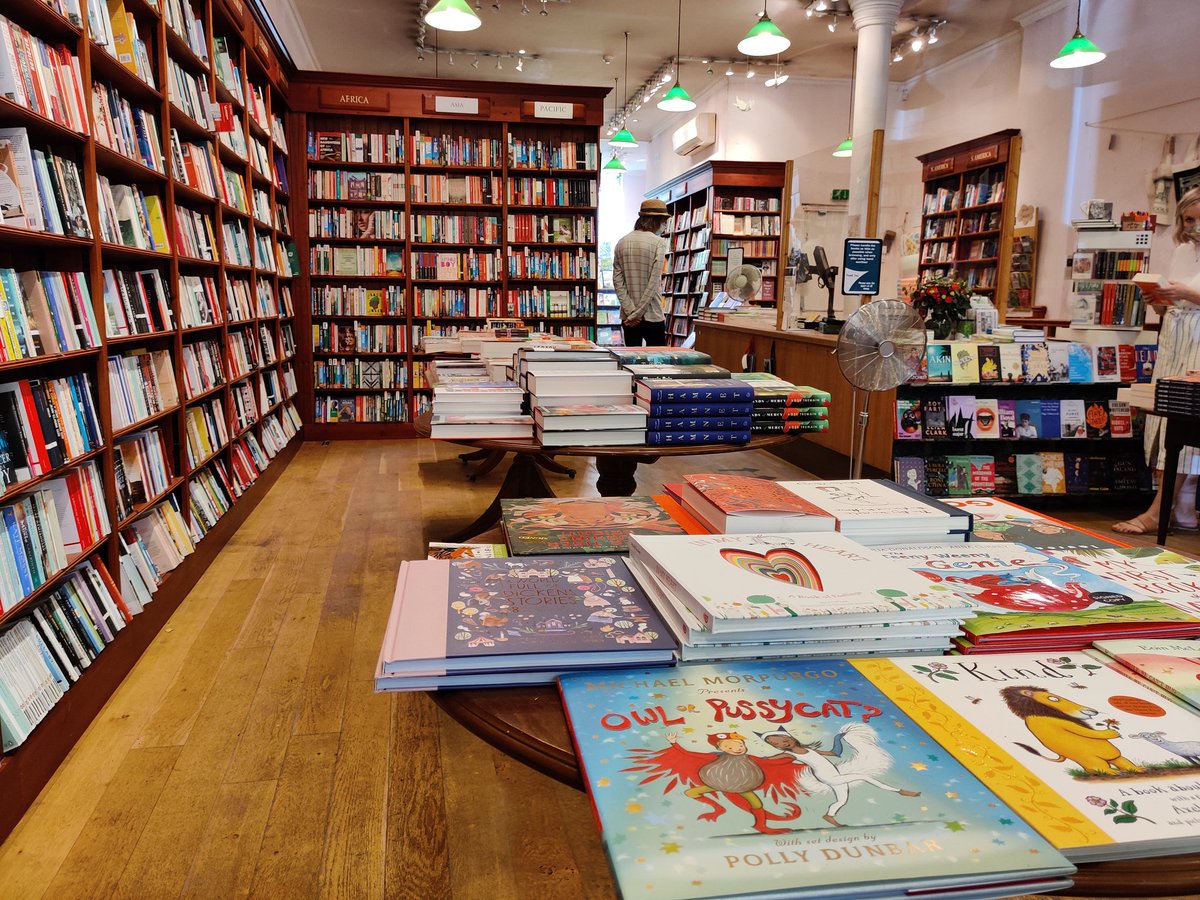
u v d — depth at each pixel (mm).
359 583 3424
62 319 2229
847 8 7895
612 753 707
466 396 2445
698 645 880
